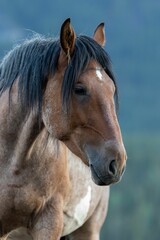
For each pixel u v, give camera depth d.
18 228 11.56
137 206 65.81
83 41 10.59
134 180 75.56
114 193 70.06
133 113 178.25
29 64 10.87
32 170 11.12
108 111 10.33
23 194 11.13
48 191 11.27
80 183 12.16
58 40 10.88
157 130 159.00
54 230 11.34
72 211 12.18
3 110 11.16
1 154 11.14
